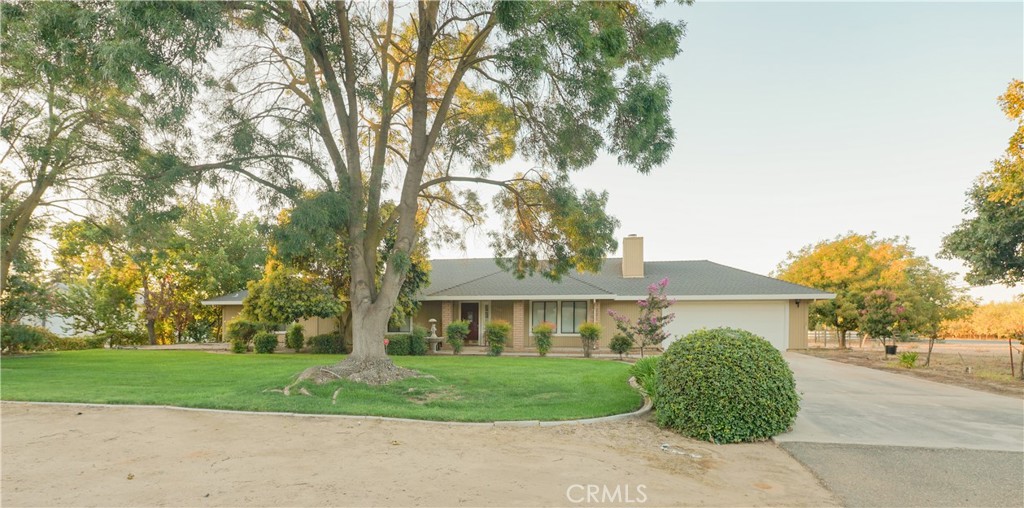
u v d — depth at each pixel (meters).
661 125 9.84
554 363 14.77
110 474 4.89
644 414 8.04
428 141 11.21
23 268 18.83
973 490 4.75
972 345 29.62
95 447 5.85
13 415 7.52
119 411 7.78
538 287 22.89
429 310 24.08
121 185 9.34
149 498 4.24
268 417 7.47
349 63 10.36
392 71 13.15
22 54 9.80
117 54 6.96
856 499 4.52
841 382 12.09
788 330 21.55
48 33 8.38
